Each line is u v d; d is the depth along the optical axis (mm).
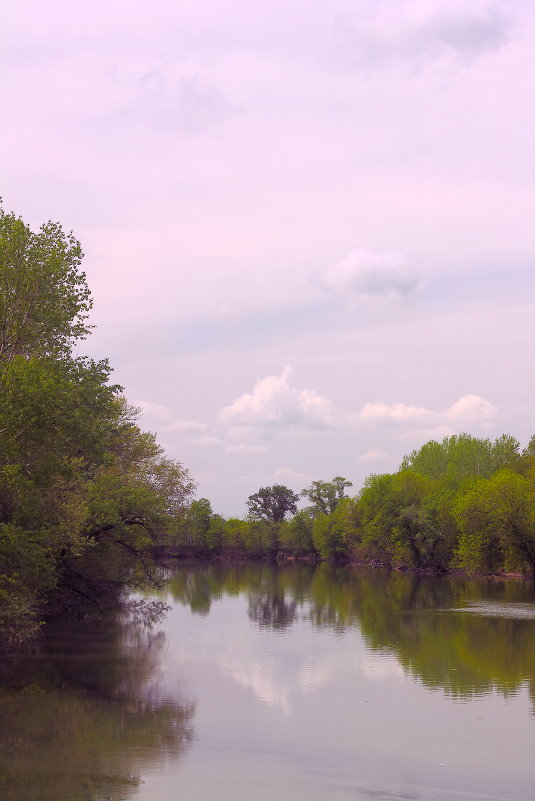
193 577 98250
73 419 29203
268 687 27875
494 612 52156
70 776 18141
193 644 37719
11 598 33062
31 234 28484
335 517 155375
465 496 93750
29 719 23281
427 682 28766
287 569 122438
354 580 90188
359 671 30875
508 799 16844
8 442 26203
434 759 19594
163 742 20984
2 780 17812
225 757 19688
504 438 127500
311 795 16969
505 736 21641
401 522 110625
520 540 85125
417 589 73562
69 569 46406
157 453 55125
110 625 44719
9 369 26125
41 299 28188
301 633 41906
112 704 25219
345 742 21078
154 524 48844
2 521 31797
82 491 42906
